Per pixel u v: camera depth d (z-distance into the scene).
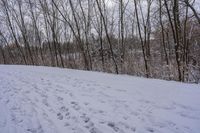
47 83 9.88
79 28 19.19
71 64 19.48
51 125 5.30
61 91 8.16
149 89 7.05
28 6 25.42
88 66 17.69
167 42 19.22
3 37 30.34
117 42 20.28
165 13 15.93
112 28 21.05
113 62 16.28
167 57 16.12
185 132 4.20
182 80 11.85
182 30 15.55
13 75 13.09
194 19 15.59
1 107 6.95
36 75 12.47
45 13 21.16
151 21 18.66
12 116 6.11
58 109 6.29
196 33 16.56
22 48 27.88
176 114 4.97
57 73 12.60
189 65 12.88
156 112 5.20
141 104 5.79
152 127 4.55
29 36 27.61
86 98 6.90
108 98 6.61
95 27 19.20
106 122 5.05
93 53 19.27
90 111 5.80
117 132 4.55
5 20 28.66
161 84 7.58
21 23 26.61
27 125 5.43
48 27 23.45
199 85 7.07
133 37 22.09
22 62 27.83
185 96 5.97
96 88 7.96
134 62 15.23
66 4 20.17
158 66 14.04
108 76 10.27
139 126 4.66
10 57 31.16
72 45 21.62
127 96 6.57
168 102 5.69
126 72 14.82
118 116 5.27
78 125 5.11
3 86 10.02
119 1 18.83
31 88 9.19
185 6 13.93
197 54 16.67
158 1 17.47
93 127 4.90
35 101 7.30
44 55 23.92
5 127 5.40
